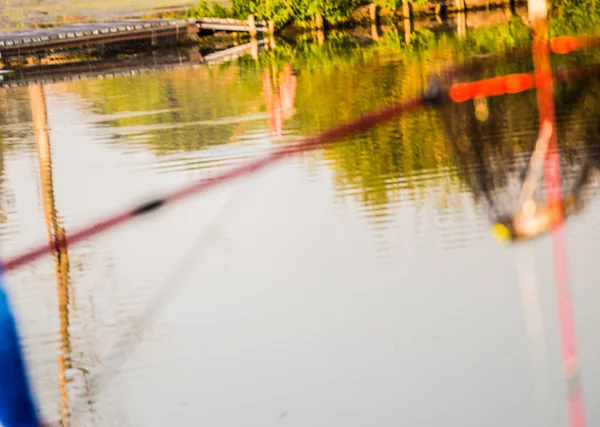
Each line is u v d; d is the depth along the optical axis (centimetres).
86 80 2905
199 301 1073
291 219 1280
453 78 511
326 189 1377
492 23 3309
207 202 1364
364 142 1497
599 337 930
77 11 4562
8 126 2152
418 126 1529
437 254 1132
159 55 3456
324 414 851
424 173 1366
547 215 619
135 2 4678
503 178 656
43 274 1153
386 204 1289
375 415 843
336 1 3744
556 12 2266
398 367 916
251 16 3678
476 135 654
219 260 1174
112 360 959
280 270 1131
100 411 881
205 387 905
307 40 3500
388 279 1089
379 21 3819
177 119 2062
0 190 1559
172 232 1262
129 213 475
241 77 2627
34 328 1016
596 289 1016
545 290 1032
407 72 2403
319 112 2030
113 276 1148
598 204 1127
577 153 705
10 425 591
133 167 1642
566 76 574
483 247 1142
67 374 938
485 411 837
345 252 1164
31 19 4438
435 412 844
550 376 883
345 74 2462
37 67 3381
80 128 2048
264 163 498
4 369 589
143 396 896
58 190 1532
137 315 1056
